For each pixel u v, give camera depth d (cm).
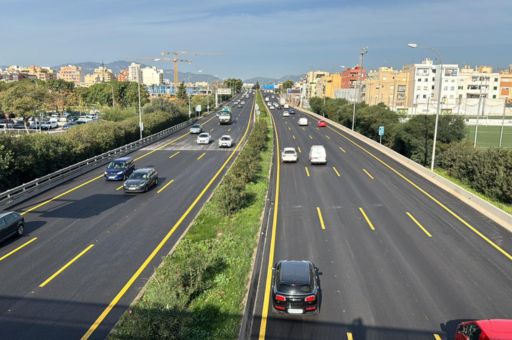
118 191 3078
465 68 18188
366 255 1878
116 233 2181
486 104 13850
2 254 1897
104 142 4647
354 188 3109
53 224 2319
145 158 4516
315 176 3525
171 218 2438
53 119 9712
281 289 1372
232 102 16275
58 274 1697
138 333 1062
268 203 2712
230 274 1698
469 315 1398
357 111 8169
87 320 1369
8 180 3091
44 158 3547
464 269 1742
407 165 4022
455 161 4006
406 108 13838
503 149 3269
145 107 8344
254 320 1368
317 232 2172
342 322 1352
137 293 1545
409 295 1522
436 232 2178
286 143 5544
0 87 10919
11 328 1320
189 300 1491
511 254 1906
